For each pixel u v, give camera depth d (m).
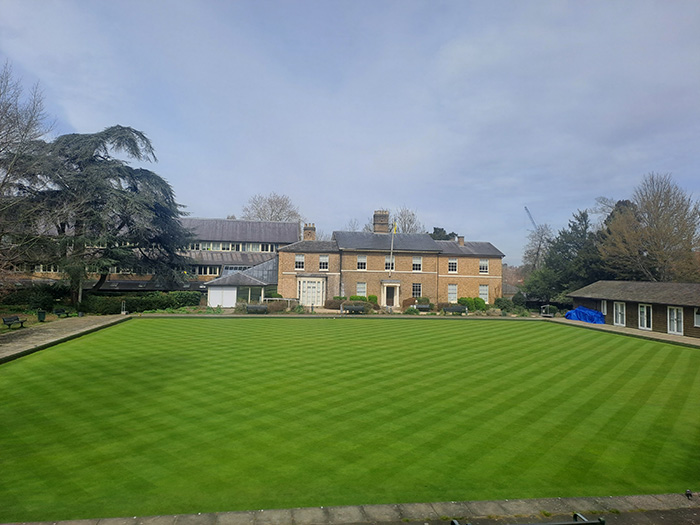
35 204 29.50
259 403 10.77
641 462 7.81
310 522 5.66
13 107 24.08
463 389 12.42
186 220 52.59
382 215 46.47
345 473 7.17
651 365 16.53
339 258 41.78
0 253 26.47
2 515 5.73
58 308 30.94
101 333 21.95
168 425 9.22
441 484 6.85
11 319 22.16
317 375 13.67
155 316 30.36
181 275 39.59
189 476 6.97
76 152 32.56
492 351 18.95
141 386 12.11
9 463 7.36
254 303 36.44
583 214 48.75
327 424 9.42
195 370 14.05
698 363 17.02
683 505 6.26
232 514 5.77
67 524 5.44
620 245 39.22
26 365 14.55
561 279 45.12
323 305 40.31
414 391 12.11
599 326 30.17
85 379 12.80
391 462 7.61
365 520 5.74
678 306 25.59
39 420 9.43
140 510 5.94
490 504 6.20
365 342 20.53
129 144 34.12
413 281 42.69
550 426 9.55
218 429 9.03
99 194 33.00
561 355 18.36
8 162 25.95
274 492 6.51
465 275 44.03
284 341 20.25
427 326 28.44
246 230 53.69
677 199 38.84
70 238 31.52
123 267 36.22
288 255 41.06
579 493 6.66
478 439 8.73
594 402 11.41
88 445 8.14
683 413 10.59
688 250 37.31
